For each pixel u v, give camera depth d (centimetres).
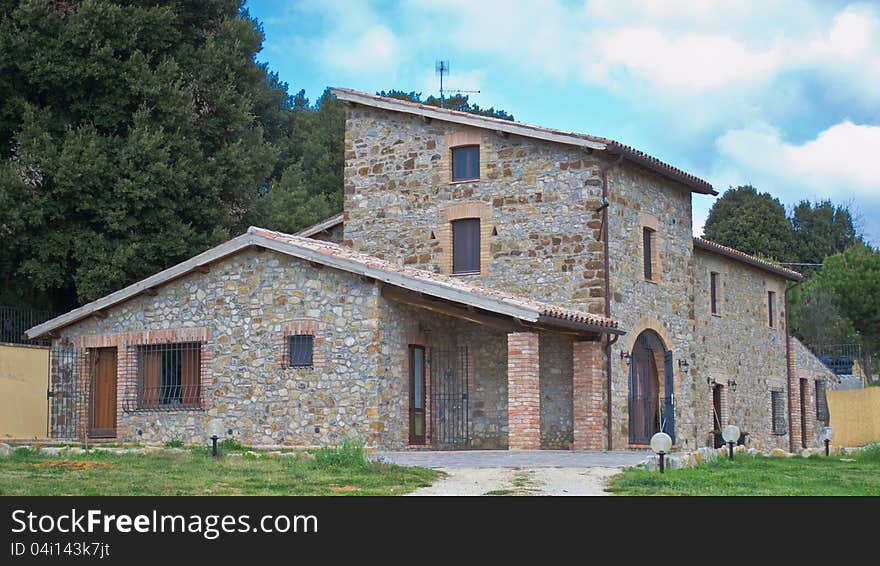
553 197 2448
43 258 2777
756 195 6462
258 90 3600
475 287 2228
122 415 2411
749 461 1831
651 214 2644
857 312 5494
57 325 2488
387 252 2639
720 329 3192
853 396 3534
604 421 2338
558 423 2391
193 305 2380
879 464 1877
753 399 3397
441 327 2441
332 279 2239
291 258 2284
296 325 2259
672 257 2748
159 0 3133
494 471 1585
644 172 2620
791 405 3703
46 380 2478
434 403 2411
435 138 2617
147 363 2427
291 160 5394
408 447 2258
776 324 3666
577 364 2338
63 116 2916
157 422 2373
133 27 2959
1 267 2869
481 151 2550
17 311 2689
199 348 2364
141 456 1716
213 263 2366
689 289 2825
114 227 2833
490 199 2522
